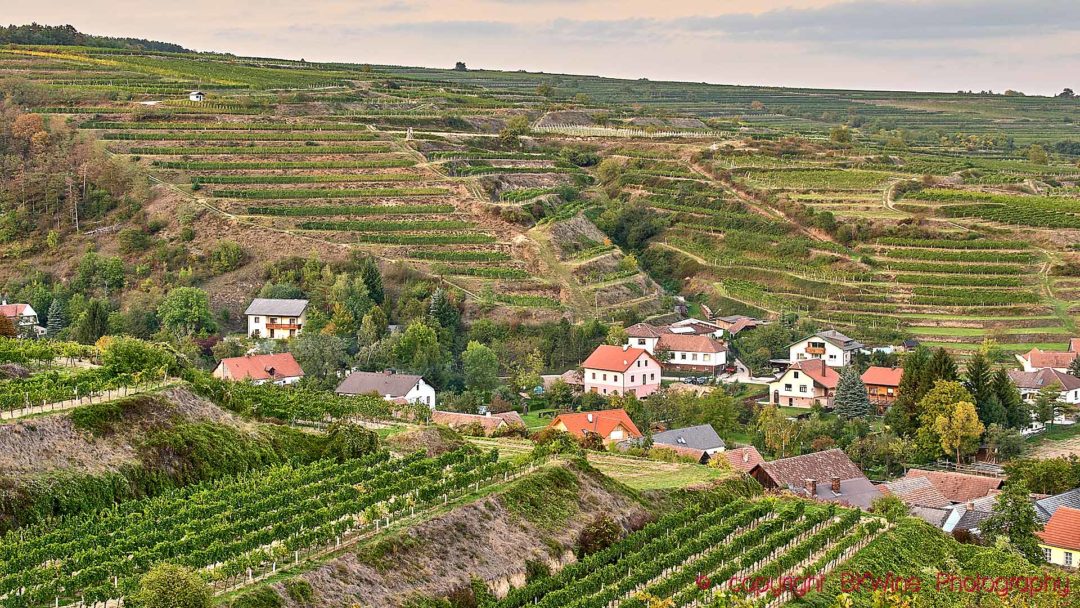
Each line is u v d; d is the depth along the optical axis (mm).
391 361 163125
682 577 72312
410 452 93812
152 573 57250
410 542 70000
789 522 89438
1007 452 138500
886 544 88188
